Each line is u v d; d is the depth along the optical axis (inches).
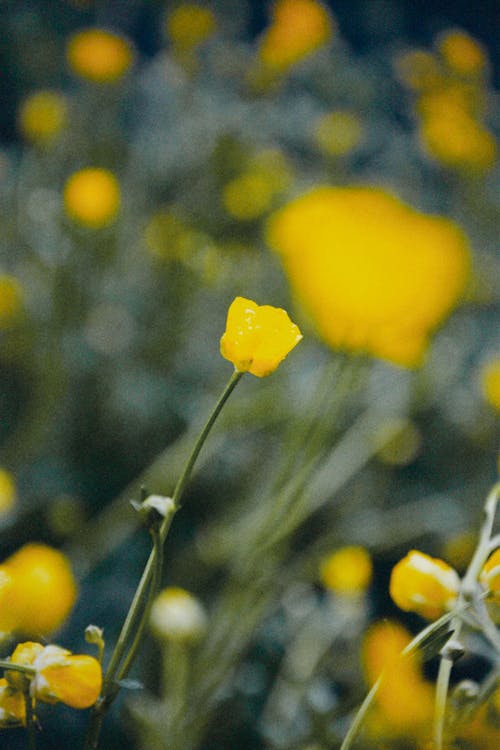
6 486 32.4
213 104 57.5
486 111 63.6
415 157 67.3
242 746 29.1
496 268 58.5
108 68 50.2
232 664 26.8
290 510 26.2
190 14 55.2
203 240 49.1
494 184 63.9
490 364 49.1
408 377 43.5
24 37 67.2
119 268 51.0
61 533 38.1
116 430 44.4
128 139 55.6
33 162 51.5
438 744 18.7
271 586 28.5
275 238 24.1
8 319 42.6
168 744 25.3
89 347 45.8
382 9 77.3
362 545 39.7
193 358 50.3
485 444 49.3
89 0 64.1
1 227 49.7
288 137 65.0
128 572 38.1
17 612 18.5
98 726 18.0
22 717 18.1
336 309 23.5
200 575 36.3
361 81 68.7
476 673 29.5
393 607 37.2
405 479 48.0
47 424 41.4
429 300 23.2
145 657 32.2
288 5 52.4
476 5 86.7
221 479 42.4
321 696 26.5
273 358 17.9
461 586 18.7
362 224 23.1
